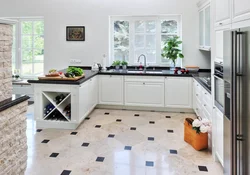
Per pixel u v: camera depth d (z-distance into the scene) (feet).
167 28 18.94
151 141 11.89
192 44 18.03
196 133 10.75
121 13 18.66
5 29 6.70
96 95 17.58
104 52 19.25
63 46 19.63
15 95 7.38
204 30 15.65
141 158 10.05
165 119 15.61
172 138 12.28
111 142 11.75
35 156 10.12
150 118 15.84
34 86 13.53
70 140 11.96
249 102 5.80
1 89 6.60
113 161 9.78
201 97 13.33
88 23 19.13
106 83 17.70
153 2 18.21
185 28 18.01
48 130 13.42
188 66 17.71
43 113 13.83
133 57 19.61
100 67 18.58
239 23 6.61
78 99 13.20
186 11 17.89
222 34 8.37
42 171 8.90
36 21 20.36
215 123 9.62
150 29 19.13
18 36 20.54
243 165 6.23
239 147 6.40
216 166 9.38
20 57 20.71
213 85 9.74
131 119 15.60
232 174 6.73
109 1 18.71
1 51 6.53
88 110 15.39
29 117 15.75
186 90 16.76
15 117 6.91
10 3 19.77
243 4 6.29
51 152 10.55
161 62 19.33
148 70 18.88
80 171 8.95
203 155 10.34
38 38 20.52
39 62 20.71
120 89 17.60
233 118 6.59
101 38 19.12
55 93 14.55
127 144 11.51
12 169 6.83
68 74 13.64
